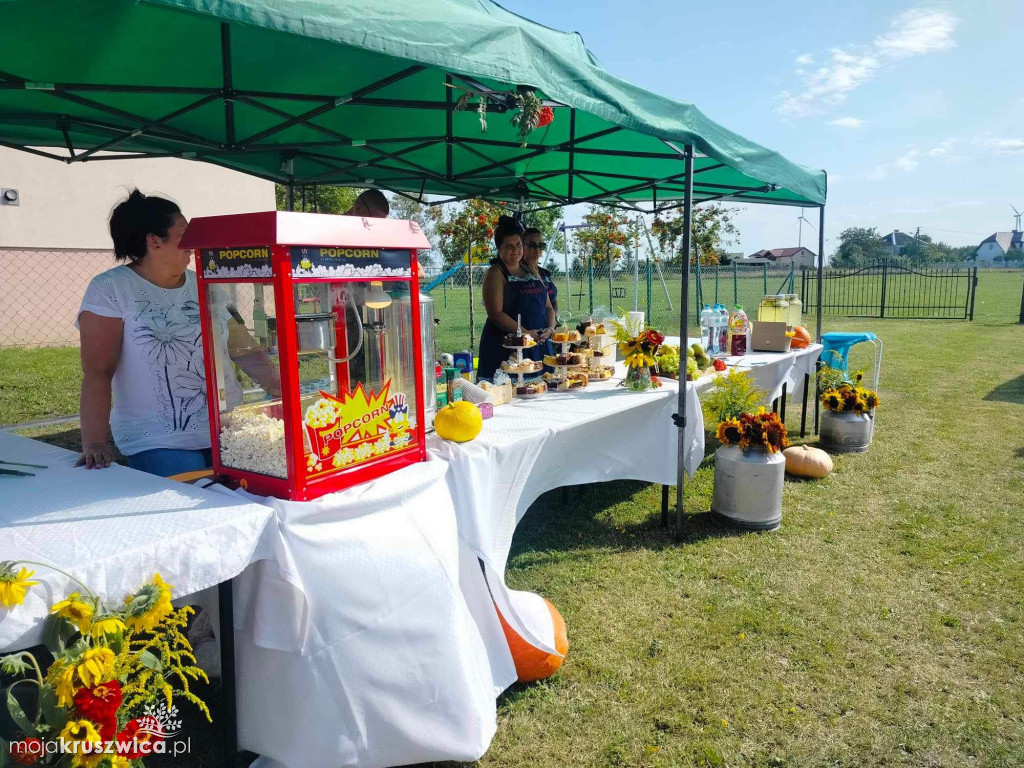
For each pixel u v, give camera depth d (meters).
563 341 4.25
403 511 2.09
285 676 1.92
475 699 2.12
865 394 6.11
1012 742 2.41
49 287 12.62
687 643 3.01
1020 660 2.90
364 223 1.99
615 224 14.67
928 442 6.40
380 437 2.14
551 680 2.73
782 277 27.42
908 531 4.29
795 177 5.02
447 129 3.88
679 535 4.16
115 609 1.47
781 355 5.84
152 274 2.33
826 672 2.82
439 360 3.05
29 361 10.76
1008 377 9.85
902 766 2.30
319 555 1.87
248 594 1.93
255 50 2.86
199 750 2.28
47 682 1.38
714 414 4.61
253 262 1.79
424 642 2.03
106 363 2.24
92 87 2.45
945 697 2.66
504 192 6.43
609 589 3.51
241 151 3.81
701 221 16.42
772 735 2.44
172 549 1.57
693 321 15.24
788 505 4.77
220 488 1.98
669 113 3.26
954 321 18.64
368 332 2.05
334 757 1.92
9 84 2.37
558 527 4.36
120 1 2.21
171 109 3.63
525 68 2.28
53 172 12.50
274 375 1.86
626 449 3.84
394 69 3.26
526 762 2.28
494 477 2.65
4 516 1.72
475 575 2.53
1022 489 5.08
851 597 3.44
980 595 3.47
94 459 2.18
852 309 23.20
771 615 3.26
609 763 2.29
